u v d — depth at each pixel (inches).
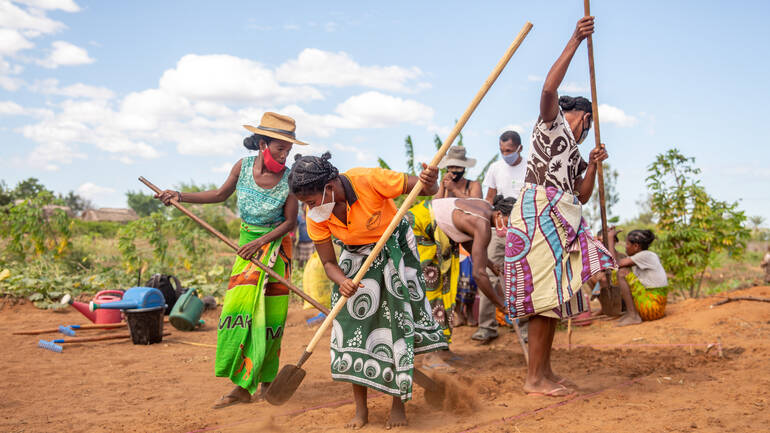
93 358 218.1
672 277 347.3
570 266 149.9
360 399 136.6
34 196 449.7
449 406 145.2
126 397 165.8
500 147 250.1
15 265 405.7
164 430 135.0
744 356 186.7
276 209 163.5
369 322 134.0
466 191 253.6
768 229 892.6
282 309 165.9
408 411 144.6
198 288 379.2
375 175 131.7
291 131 163.6
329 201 129.2
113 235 1009.5
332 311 136.3
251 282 160.7
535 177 154.2
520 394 154.0
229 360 158.2
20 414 147.9
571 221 149.9
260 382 164.7
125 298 249.0
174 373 197.0
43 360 211.3
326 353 228.7
